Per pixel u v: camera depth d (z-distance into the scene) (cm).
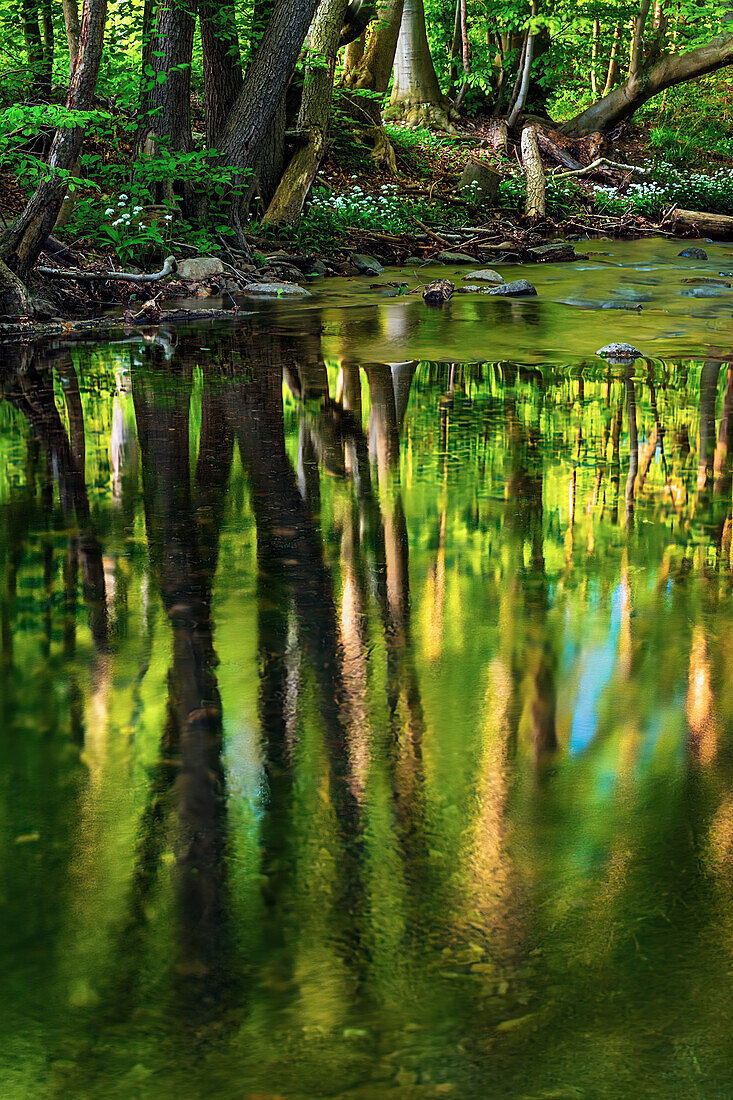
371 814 201
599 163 2231
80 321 960
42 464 487
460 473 470
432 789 211
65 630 299
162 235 1216
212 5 1244
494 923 167
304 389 659
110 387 668
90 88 959
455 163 2216
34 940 165
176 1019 148
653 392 650
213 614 310
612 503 426
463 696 255
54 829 197
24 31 1483
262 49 1287
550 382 684
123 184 1256
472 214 1905
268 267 1295
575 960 158
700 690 257
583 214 2002
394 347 823
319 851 189
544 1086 134
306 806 204
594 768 219
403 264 1510
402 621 304
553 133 2347
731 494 439
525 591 328
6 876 182
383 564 354
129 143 1459
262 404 614
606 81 2867
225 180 1241
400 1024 146
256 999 151
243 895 176
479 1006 149
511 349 816
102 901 175
